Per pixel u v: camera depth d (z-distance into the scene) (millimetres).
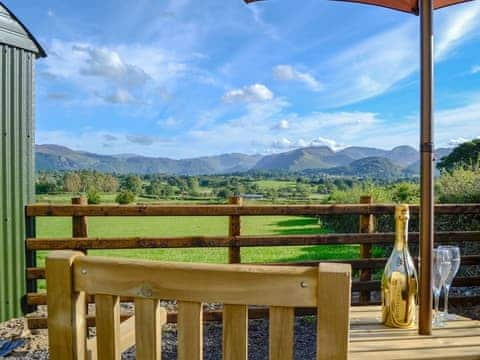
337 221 8930
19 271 3330
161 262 891
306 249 7750
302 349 3025
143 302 899
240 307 862
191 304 882
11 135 3332
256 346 3068
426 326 1491
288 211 3375
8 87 3316
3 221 3236
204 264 875
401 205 1605
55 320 925
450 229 4922
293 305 837
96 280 913
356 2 2234
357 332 1512
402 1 2164
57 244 3236
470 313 3625
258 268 849
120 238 3227
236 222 3350
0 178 3219
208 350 3014
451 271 1660
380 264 3562
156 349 903
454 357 1309
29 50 3508
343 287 805
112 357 928
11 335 3191
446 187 5527
